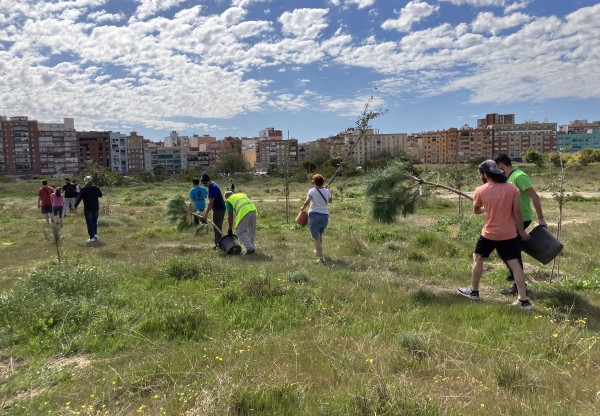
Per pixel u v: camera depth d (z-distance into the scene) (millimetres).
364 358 3818
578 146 146125
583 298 5820
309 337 4449
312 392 3236
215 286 6500
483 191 5645
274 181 55312
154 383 3557
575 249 9812
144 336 4703
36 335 4809
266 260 8703
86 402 3291
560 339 4070
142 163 152500
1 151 118625
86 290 6000
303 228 13594
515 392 3191
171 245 11094
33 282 6172
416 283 6863
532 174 42906
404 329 4594
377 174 7875
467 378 3389
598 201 24062
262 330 4762
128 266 8039
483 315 5078
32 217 19719
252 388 3158
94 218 11797
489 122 175125
